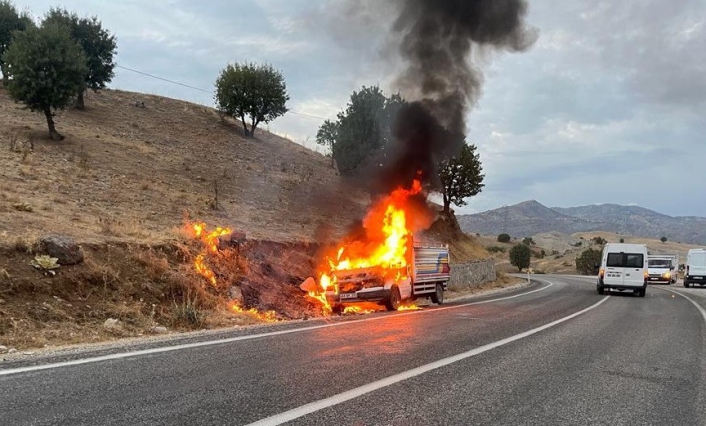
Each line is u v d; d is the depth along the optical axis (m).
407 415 4.49
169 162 30.19
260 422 4.15
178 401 4.70
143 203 19.58
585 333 10.41
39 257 10.30
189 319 10.95
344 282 15.70
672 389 5.91
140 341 8.24
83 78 29.19
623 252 23.95
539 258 108.75
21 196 15.72
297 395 5.02
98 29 39.41
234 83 44.19
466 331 10.09
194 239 14.95
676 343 9.48
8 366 6.07
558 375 6.40
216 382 5.46
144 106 46.34
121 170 24.98
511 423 4.41
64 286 10.16
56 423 4.02
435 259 19.06
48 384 5.23
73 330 9.05
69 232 12.42
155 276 12.09
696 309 17.00
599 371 6.74
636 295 24.31
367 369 6.30
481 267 32.44
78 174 21.61
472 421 4.41
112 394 4.89
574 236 157.00
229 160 35.78
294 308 15.16
